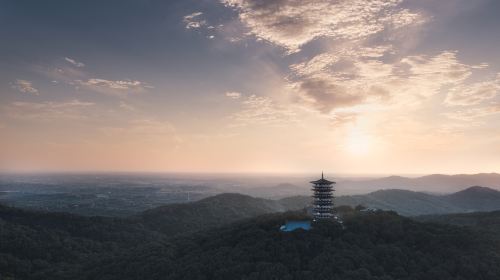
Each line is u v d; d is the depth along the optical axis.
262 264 108.81
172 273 117.06
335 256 109.19
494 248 117.25
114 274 129.00
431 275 102.81
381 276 101.88
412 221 133.38
